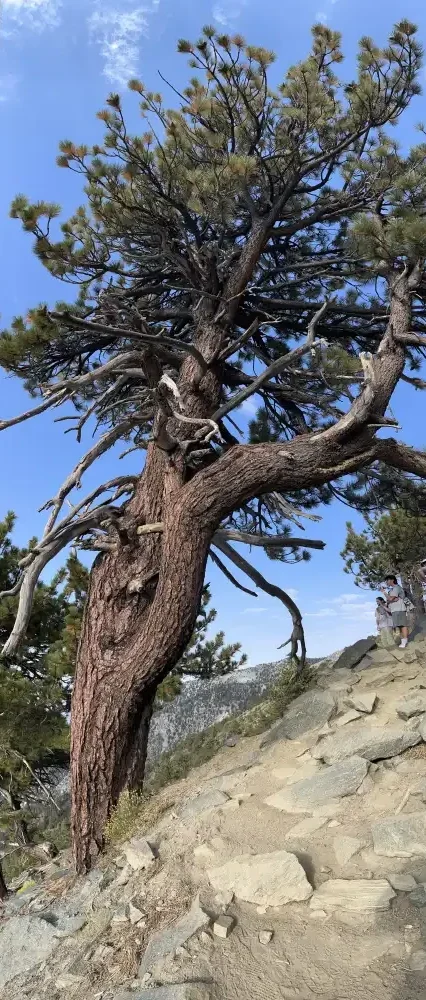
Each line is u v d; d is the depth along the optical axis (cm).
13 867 1325
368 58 908
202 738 1506
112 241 988
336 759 705
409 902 452
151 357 856
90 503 934
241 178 835
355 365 909
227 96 912
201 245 989
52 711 1352
